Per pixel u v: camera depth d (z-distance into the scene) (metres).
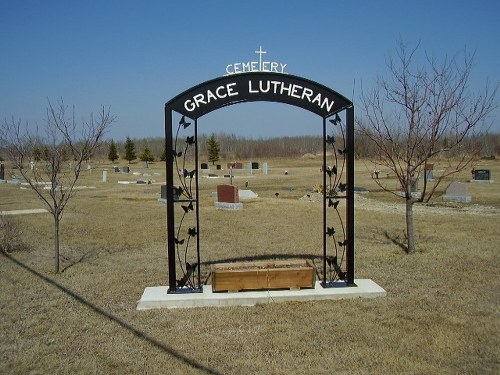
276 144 133.00
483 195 28.48
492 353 5.81
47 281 9.56
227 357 5.88
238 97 7.98
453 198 25.36
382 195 29.81
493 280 9.12
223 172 61.00
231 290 8.13
